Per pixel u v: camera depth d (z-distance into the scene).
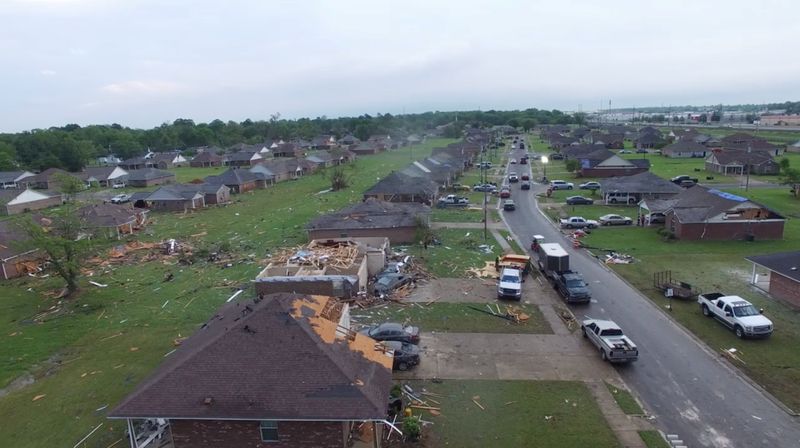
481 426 23.98
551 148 169.62
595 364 29.62
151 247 61.75
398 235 57.00
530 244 56.66
